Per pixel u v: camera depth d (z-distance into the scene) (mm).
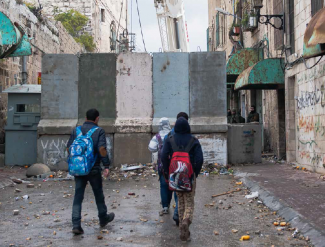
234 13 25047
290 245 5613
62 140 14195
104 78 14570
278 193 8641
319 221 6250
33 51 19125
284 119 16734
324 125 11391
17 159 14859
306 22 12742
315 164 12164
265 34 18531
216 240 5910
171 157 6047
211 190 10094
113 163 14227
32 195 9562
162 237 6086
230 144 14984
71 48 28328
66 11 38844
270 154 17531
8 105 14883
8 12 15633
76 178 6398
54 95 14492
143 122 14328
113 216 6789
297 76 14000
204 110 14469
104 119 14445
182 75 14555
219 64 14516
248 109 23078
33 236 6133
